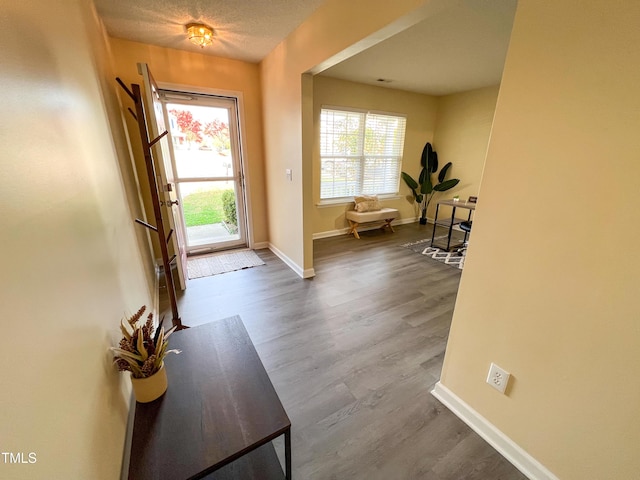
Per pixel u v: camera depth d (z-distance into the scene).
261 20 2.24
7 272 0.47
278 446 1.29
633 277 0.83
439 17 2.23
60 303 0.64
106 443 0.80
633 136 0.78
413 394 1.58
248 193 3.69
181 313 2.37
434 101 5.20
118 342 1.08
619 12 0.75
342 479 1.16
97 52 1.75
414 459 1.25
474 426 1.38
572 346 1.00
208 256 3.63
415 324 2.23
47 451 0.51
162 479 0.76
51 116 0.76
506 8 2.09
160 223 1.76
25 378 0.48
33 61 0.69
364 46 1.83
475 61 3.27
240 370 1.12
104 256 1.07
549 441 1.12
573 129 0.89
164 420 0.91
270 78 3.04
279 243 3.61
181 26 2.33
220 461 0.80
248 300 2.58
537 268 1.05
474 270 1.27
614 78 0.78
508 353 1.20
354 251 3.95
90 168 1.08
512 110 1.03
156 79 2.81
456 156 5.12
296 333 2.11
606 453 0.97
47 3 0.87
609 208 0.85
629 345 0.87
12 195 0.51
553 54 0.89
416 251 3.94
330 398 1.55
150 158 1.66
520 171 1.04
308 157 2.75
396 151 5.11
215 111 3.35
